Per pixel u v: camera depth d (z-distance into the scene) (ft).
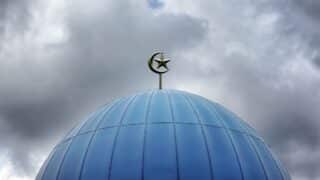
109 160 79.10
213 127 84.33
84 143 84.74
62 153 87.40
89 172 79.61
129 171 77.10
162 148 78.59
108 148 80.74
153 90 94.17
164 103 87.40
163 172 76.48
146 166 77.00
